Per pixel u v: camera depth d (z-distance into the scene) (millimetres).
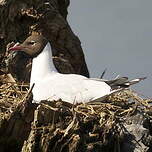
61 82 16141
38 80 16547
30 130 14695
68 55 19594
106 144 14961
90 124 14969
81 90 15938
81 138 14734
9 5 18891
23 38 19078
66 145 14570
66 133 14430
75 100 15789
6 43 18766
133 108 15852
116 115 15539
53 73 16766
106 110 15383
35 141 14445
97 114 15125
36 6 19344
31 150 14359
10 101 15508
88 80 16188
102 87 15906
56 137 14516
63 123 14648
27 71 18469
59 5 20734
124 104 16312
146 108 16234
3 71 18438
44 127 14516
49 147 14531
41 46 17109
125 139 15516
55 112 14625
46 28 19375
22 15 19109
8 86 16844
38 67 16844
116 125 15164
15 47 17266
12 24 18953
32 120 14664
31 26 19188
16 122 14609
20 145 14789
